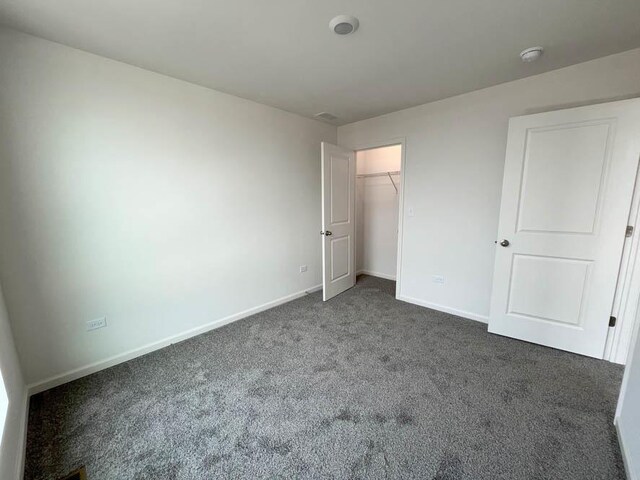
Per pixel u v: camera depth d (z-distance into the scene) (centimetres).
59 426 159
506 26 167
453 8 150
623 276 205
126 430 156
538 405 169
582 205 211
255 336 261
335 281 367
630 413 135
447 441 146
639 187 193
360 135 368
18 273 177
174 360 223
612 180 199
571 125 209
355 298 359
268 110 306
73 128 189
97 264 206
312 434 152
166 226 238
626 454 130
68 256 194
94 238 203
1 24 161
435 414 164
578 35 176
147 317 234
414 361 217
